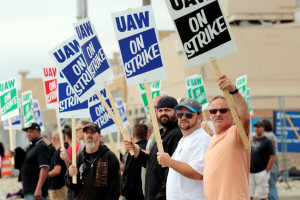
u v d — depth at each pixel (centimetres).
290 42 4466
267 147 1292
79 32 818
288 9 4616
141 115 4578
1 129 2789
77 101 921
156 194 751
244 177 578
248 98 1387
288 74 4469
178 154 684
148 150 818
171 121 759
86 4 1551
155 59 691
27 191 1068
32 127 1053
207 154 607
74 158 852
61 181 1127
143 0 1173
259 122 1292
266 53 4450
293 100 4456
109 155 850
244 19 4478
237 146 576
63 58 893
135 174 877
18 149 1107
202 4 571
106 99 1025
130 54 696
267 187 1307
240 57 4394
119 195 850
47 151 1061
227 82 546
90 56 804
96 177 842
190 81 1240
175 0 582
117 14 698
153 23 691
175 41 4366
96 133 845
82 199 852
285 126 1947
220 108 599
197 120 682
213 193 583
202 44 572
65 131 1159
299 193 1664
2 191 1955
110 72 781
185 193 662
